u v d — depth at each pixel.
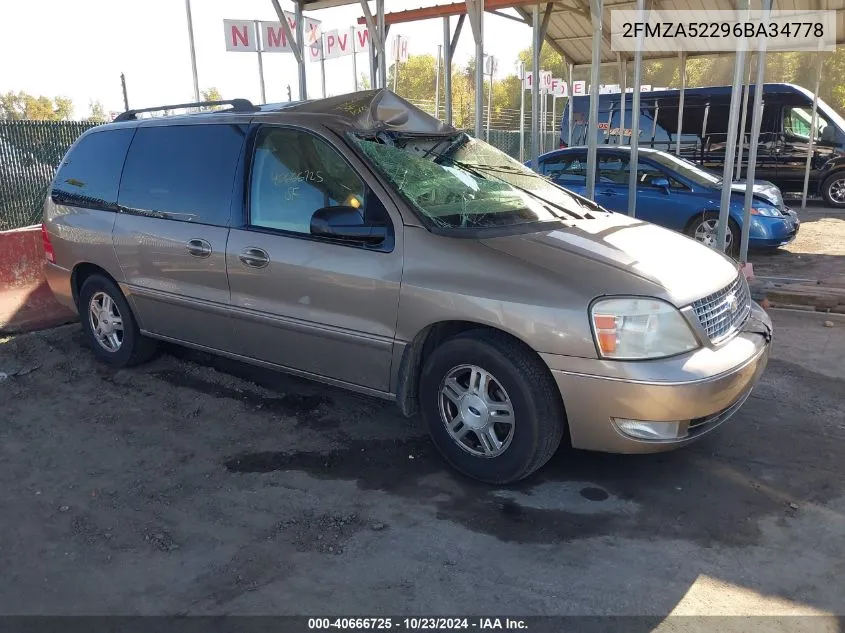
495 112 37.62
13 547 3.19
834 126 15.74
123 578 2.97
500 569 3.01
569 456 4.01
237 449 4.13
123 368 5.39
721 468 3.86
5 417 4.56
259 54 12.95
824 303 6.70
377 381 3.91
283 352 4.27
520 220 4.02
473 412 3.60
